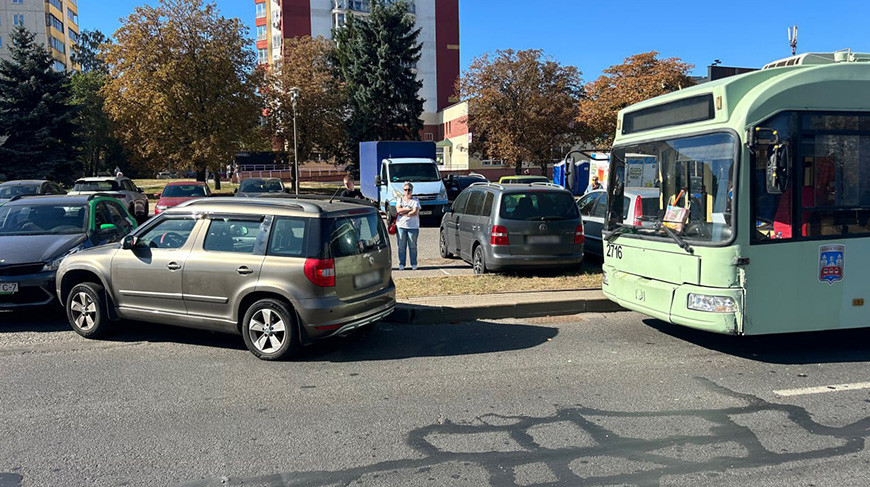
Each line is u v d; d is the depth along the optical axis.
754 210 5.59
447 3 75.00
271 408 4.89
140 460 3.96
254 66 39.69
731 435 4.30
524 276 10.19
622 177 7.16
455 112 60.41
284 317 6.03
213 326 6.35
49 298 7.59
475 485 3.61
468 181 28.70
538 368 5.93
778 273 5.69
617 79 36.12
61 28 81.12
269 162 71.88
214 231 6.42
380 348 6.68
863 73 5.88
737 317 5.59
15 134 40.25
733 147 5.58
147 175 75.25
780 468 3.79
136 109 35.25
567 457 3.98
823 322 5.84
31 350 6.59
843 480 3.63
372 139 48.53
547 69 44.88
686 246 5.91
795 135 5.68
